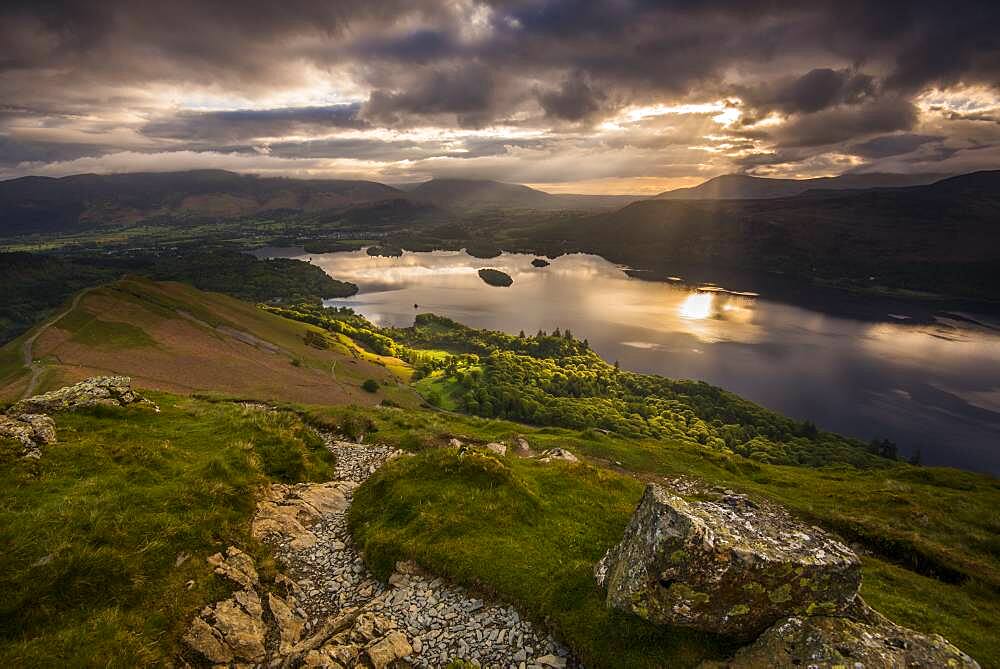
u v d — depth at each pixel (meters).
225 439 28.23
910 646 11.06
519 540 18.08
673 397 187.00
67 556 13.95
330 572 18.09
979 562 24.77
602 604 13.83
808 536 13.37
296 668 12.83
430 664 13.15
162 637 12.99
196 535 17.06
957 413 184.75
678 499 14.15
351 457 33.00
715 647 11.89
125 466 21.09
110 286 181.38
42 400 28.91
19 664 11.04
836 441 151.00
